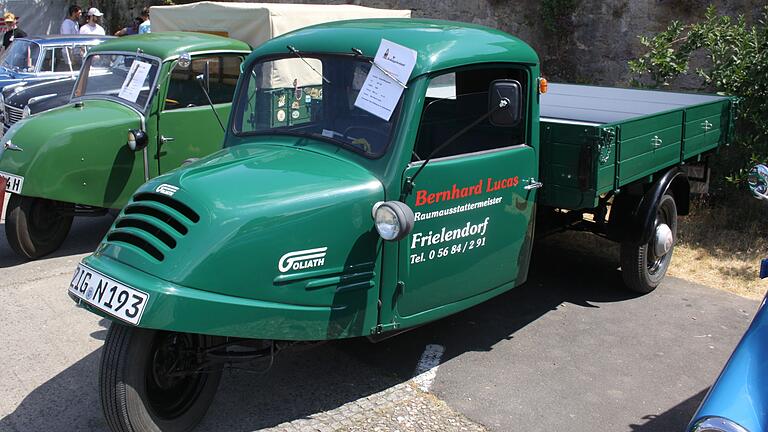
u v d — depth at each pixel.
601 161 4.64
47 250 6.46
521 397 4.22
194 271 3.23
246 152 4.04
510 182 4.41
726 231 7.21
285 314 3.50
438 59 3.91
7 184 6.01
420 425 3.90
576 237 7.20
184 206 3.39
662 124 5.42
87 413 3.95
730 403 2.71
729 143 6.86
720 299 5.72
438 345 4.88
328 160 3.88
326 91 4.10
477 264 4.34
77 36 11.34
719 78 7.70
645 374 4.51
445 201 4.00
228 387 4.27
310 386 4.30
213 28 9.52
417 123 3.83
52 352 4.64
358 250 3.70
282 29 9.06
